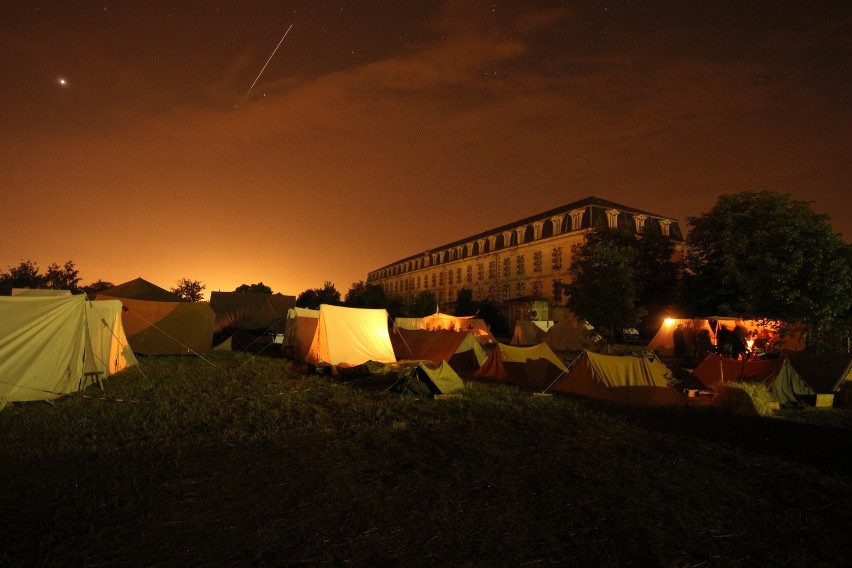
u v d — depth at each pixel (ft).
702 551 13.55
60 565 12.01
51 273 128.57
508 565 12.57
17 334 30.30
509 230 166.71
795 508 16.61
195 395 33.09
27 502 15.52
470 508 15.78
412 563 12.49
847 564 13.17
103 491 16.52
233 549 13.00
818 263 56.70
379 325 51.47
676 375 52.42
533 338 98.37
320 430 24.89
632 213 136.87
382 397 34.22
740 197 79.20
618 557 13.00
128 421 25.44
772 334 64.34
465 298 163.63
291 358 58.90
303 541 13.50
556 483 18.11
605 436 25.12
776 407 33.60
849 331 57.47
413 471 19.03
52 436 22.56
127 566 12.10
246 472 18.74
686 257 87.81
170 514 14.96
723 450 23.30
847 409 35.83
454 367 51.85
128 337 57.06
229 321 88.99
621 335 105.91
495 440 23.82
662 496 17.31
